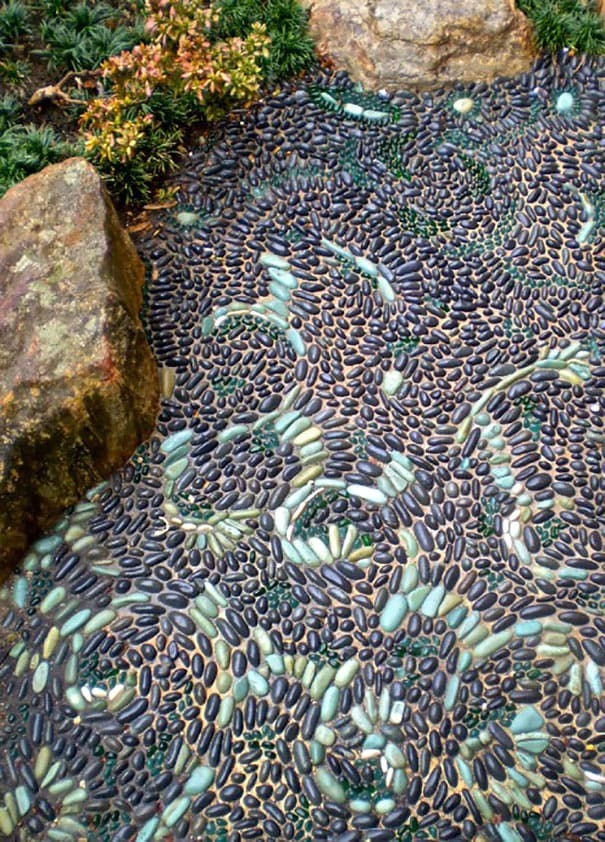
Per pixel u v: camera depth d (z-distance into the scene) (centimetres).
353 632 230
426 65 291
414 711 223
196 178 280
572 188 279
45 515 239
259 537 238
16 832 216
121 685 226
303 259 270
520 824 215
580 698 224
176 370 256
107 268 243
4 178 268
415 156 284
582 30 292
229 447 247
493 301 266
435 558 236
